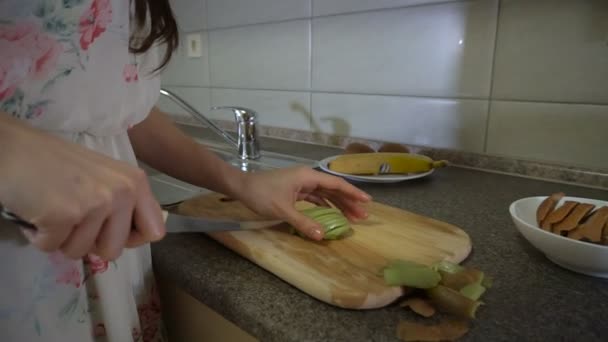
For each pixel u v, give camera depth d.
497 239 0.53
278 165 0.95
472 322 0.35
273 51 1.15
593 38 0.69
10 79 0.36
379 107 0.97
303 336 0.34
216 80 1.35
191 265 0.47
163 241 0.54
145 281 0.52
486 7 0.78
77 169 0.25
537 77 0.75
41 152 0.25
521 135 0.80
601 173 0.72
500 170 0.84
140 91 0.48
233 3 1.22
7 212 0.25
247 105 1.28
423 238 0.50
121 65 0.44
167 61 0.51
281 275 0.43
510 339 0.33
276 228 0.53
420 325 0.35
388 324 0.36
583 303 0.38
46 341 0.41
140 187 0.27
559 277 0.43
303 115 1.14
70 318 0.42
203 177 0.58
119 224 0.26
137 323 0.50
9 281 0.38
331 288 0.38
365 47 0.96
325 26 1.02
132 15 0.46
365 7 0.94
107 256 0.27
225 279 0.44
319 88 1.08
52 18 0.37
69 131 0.41
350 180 0.81
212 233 0.52
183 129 1.43
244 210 0.62
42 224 0.24
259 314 0.38
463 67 0.83
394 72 0.93
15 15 0.35
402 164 0.82
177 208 0.64
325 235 0.48
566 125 0.74
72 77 0.39
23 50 0.36
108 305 0.45
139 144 0.59
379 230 0.53
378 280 0.40
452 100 0.86
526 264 0.46
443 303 0.37
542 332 0.34
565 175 0.76
